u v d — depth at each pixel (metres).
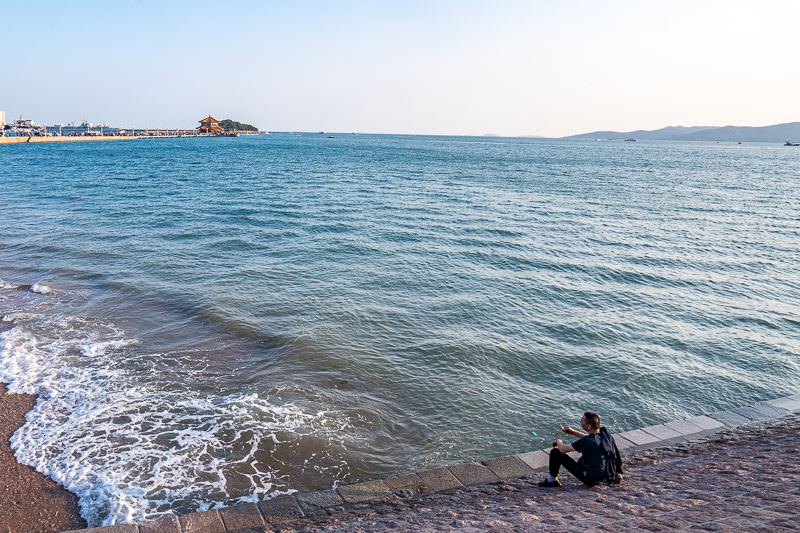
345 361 12.40
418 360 12.78
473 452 9.23
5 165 65.00
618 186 55.28
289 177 56.62
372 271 20.31
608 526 5.14
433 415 10.40
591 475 6.96
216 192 42.66
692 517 5.13
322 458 8.76
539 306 17.14
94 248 22.83
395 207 36.41
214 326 14.37
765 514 4.83
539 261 22.58
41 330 13.74
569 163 94.75
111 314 15.12
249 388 10.98
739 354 14.05
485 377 12.13
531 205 39.19
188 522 6.67
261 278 18.98
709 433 9.26
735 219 35.22
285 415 9.99
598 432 7.23
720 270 22.34
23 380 11.03
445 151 135.38
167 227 27.75
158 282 18.20
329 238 25.91
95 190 42.53
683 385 12.21
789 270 22.61
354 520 6.57
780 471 6.57
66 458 8.49
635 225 32.06
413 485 7.68
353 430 9.66
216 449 8.85
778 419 9.70
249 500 7.62
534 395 11.48
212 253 22.53
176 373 11.59
